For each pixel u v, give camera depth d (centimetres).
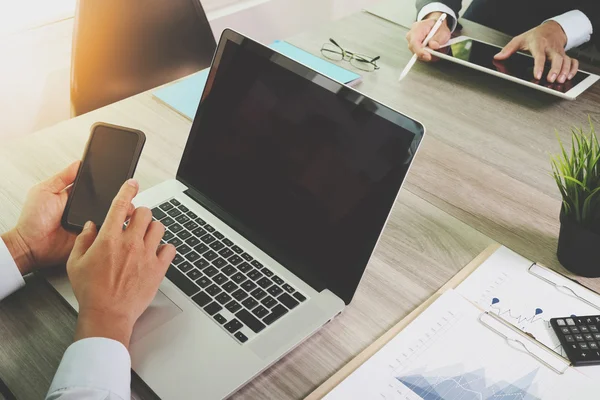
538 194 108
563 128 127
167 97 129
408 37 155
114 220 77
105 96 158
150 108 126
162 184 100
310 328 78
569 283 88
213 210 95
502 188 109
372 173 81
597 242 85
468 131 125
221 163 97
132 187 80
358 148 82
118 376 67
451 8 165
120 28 155
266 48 92
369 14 171
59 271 85
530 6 189
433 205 104
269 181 91
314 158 86
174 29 164
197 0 167
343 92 84
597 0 163
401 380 73
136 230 78
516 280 88
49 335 77
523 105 134
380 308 84
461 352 77
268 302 81
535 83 136
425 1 165
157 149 113
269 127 91
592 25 160
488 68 141
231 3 254
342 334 80
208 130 99
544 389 73
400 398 71
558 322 80
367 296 85
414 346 77
